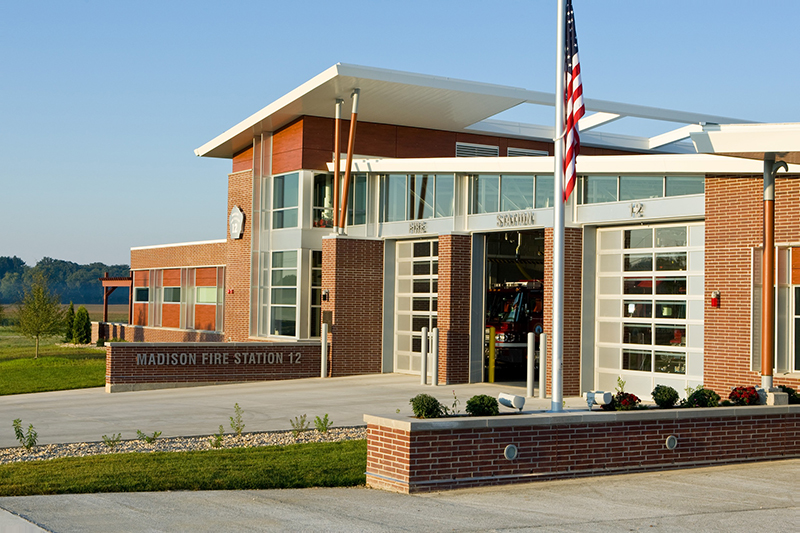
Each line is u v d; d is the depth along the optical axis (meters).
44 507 8.83
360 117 27.55
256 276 29.59
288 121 28.08
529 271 26.45
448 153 29.53
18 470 11.09
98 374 27.42
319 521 8.38
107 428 15.45
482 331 22.84
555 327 11.58
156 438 14.02
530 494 10.06
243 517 8.52
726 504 9.45
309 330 27.36
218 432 14.81
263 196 29.33
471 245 22.67
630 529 8.15
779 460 12.88
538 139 31.11
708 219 16.75
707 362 16.67
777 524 8.41
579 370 19.44
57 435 14.67
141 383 22.78
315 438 14.12
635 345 18.70
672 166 16.92
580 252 19.47
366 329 25.55
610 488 10.47
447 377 22.38
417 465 10.16
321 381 23.83
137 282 44.56
